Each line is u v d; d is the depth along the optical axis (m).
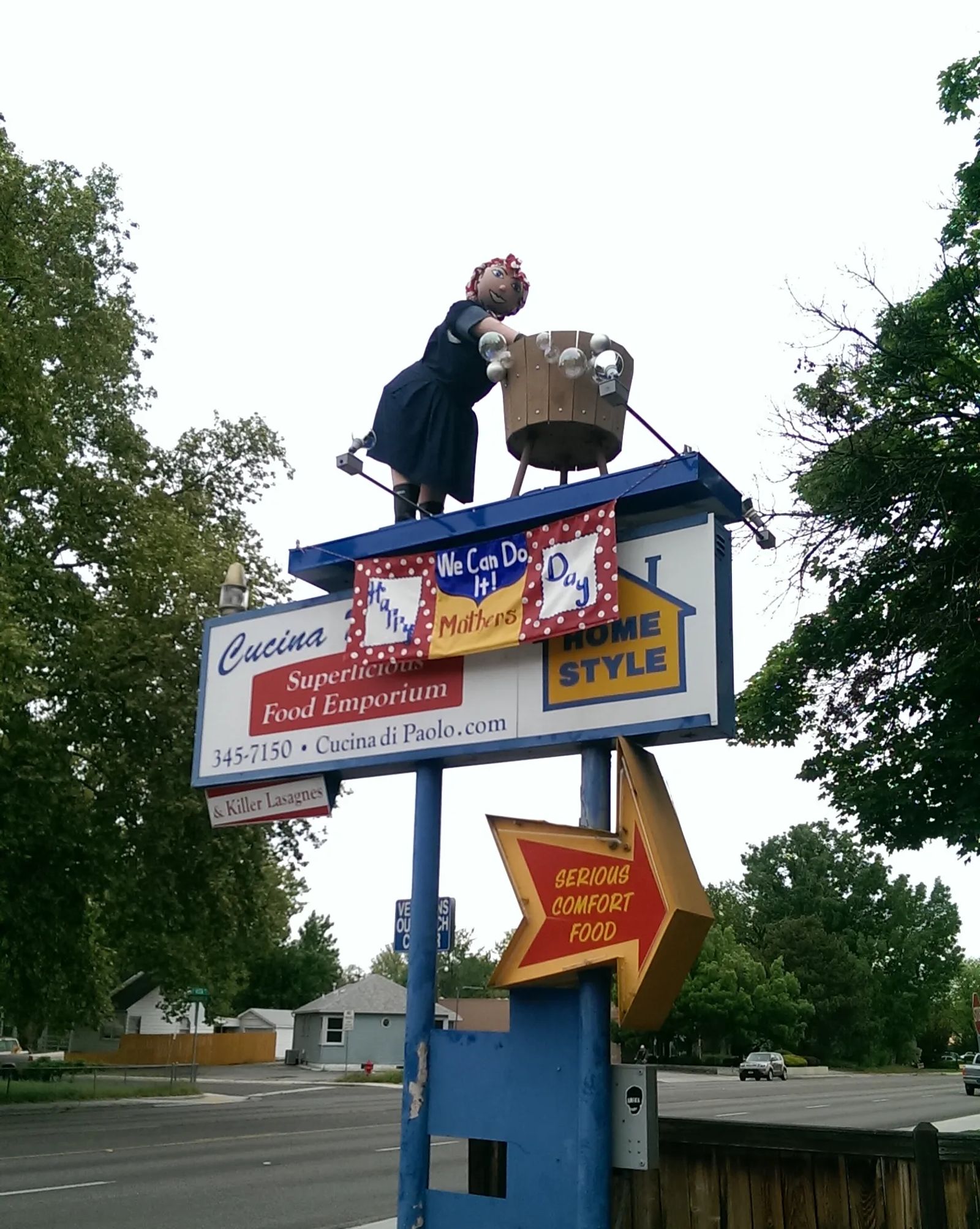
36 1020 27.89
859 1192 6.16
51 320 20.77
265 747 7.09
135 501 23.20
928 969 78.62
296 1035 54.44
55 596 21.09
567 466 7.04
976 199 13.59
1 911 22.03
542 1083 5.53
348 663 6.87
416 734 6.43
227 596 7.74
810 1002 65.25
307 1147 16.88
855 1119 22.91
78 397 23.12
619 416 6.81
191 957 25.91
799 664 15.20
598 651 5.85
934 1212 5.88
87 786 21.77
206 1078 41.19
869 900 78.56
